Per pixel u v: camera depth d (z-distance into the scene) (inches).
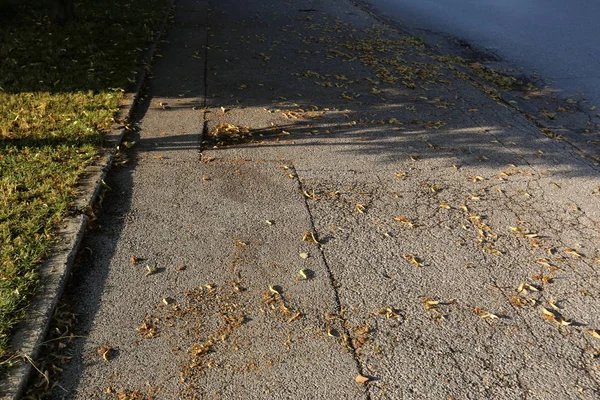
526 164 233.1
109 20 423.2
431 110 290.2
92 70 311.7
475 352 136.3
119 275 157.6
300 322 143.9
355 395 124.0
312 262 166.4
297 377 128.2
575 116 291.1
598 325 145.9
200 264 163.8
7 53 332.2
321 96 303.9
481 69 368.5
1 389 118.0
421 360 133.5
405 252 172.7
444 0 611.5
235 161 225.8
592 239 182.1
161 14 461.1
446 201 202.4
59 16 400.8
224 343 136.9
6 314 135.6
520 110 296.2
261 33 435.5
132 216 185.0
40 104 260.8
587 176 223.9
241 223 184.1
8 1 441.7
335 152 238.1
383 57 383.9
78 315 143.0
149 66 333.7
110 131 238.4
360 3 585.6
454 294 155.5
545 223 190.4
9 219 171.2
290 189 206.2
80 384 124.6
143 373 128.0
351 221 187.8
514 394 125.1
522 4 579.8
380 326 143.4
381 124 269.4
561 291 157.8
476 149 245.6
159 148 233.0
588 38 444.5
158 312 145.4
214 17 482.6
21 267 151.0
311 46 404.8
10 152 213.9
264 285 156.6
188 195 199.0
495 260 170.2
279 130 257.9
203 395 123.2
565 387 127.3
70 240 164.4
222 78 325.4
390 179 216.8
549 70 367.9
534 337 141.4
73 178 196.7
